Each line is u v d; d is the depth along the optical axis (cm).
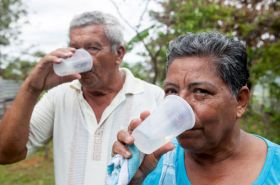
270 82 666
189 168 164
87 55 273
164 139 141
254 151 160
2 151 288
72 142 292
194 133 146
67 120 295
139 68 735
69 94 300
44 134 303
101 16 288
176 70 148
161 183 165
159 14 604
